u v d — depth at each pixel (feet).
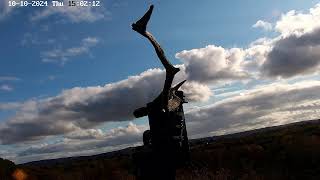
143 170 27.14
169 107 25.94
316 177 56.80
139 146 28.04
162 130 26.50
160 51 24.49
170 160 26.71
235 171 66.13
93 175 78.59
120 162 92.63
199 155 86.07
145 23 24.00
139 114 27.53
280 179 59.36
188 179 52.44
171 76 24.70
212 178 57.16
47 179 80.28
